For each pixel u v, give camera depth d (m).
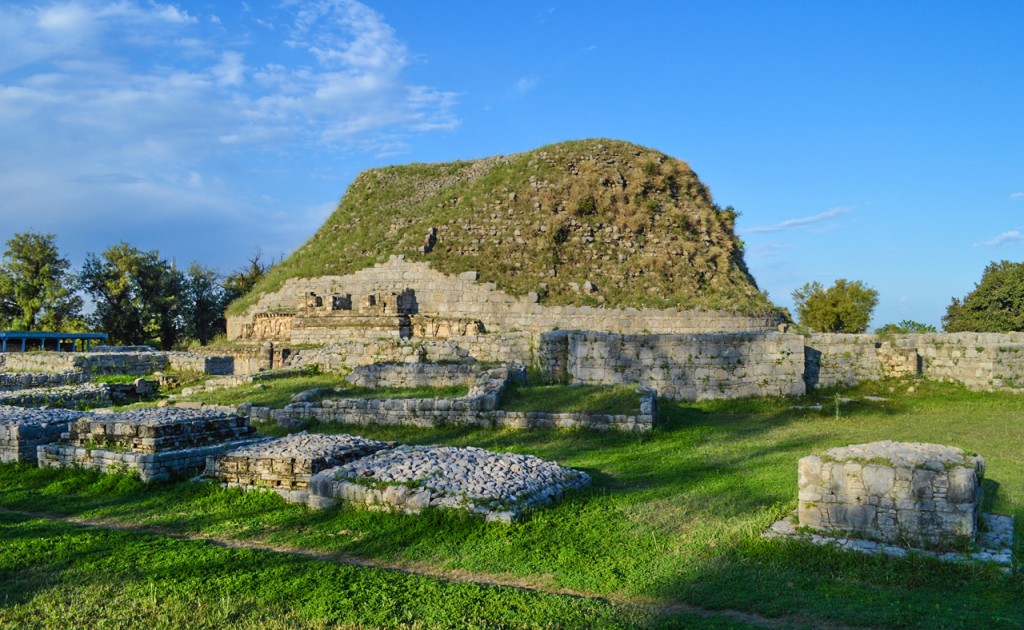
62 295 62.91
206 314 70.62
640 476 12.88
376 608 7.15
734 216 47.62
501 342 25.27
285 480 11.93
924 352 23.36
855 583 7.50
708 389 21.52
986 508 9.81
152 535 10.05
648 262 40.22
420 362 24.83
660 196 45.16
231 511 11.34
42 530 10.40
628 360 22.02
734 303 38.06
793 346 21.81
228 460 12.55
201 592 7.76
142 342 64.81
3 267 62.84
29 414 17.25
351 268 41.81
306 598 7.50
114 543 9.59
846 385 23.08
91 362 31.95
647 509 10.62
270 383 24.52
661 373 21.77
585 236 41.34
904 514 8.26
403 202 50.09
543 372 23.33
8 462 14.99
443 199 47.09
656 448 15.40
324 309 38.03
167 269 66.94
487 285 38.03
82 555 9.12
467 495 10.30
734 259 44.97
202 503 11.84
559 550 8.97
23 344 44.56
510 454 12.79
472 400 18.16
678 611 7.08
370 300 37.97
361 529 10.05
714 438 16.34
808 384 22.95
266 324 40.28
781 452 14.47
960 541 7.99
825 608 6.89
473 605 7.16
